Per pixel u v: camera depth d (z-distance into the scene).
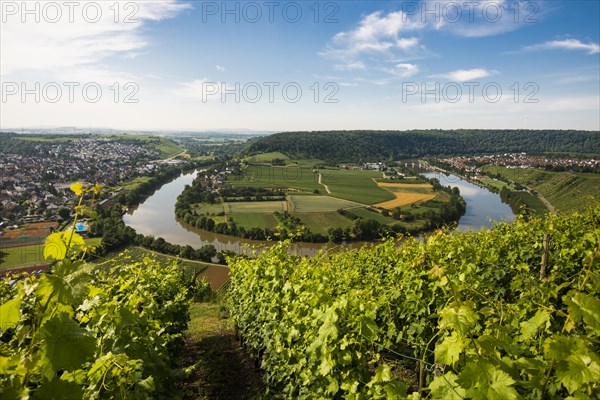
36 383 2.32
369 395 3.14
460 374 1.96
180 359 9.19
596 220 9.81
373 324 3.72
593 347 2.20
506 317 3.57
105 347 3.29
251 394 7.11
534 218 9.96
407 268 6.46
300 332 5.21
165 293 8.30
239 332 9.69
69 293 1.79
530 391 2.24
